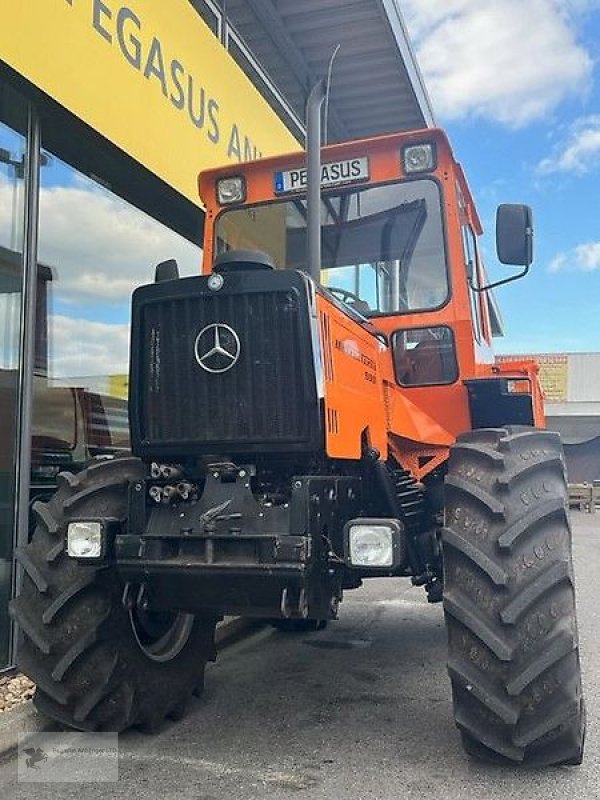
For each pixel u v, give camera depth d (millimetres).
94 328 5785
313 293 3186
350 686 4535
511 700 3000
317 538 3068
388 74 9008
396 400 4316
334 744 3613
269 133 7918
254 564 2998
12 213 4680
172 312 3266
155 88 5695
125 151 5328
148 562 3129
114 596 3443
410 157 4473
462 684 3035
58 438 5336
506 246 4195
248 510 3094
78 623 3373
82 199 5664
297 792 3107
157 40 5719
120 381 6086
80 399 5590
